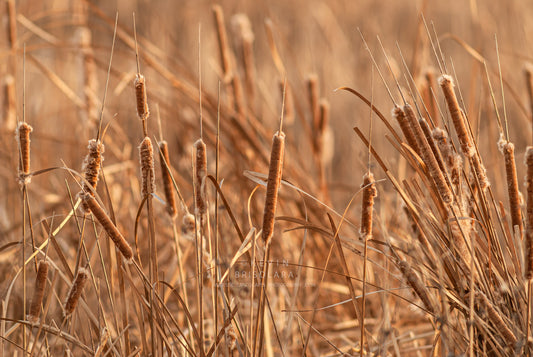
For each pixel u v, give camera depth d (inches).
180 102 218.8
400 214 184.5
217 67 212.5
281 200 195.6
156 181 194.7
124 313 164.9
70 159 220.8
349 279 163.5
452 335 164.6
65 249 185.8
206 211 164.7
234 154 195.9
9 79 195.0
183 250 187.9
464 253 162.9
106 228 159.6
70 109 244.7
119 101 259.4
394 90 236.2
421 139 160.7
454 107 161.9
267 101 215.8
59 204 195.6
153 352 162.9
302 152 253.9
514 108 267.0
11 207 197.9
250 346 163.5
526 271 159.2
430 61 232.7
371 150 163.3
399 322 178.9
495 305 163.5
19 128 161.0
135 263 161.9
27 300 177.9
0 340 166.1
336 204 250.5
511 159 160.6
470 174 165.6
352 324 182.2
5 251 184.9
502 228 164.6
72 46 198.1
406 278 164.7
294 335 179.5
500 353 163.3
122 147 226.4
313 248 192.9
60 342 172.6
